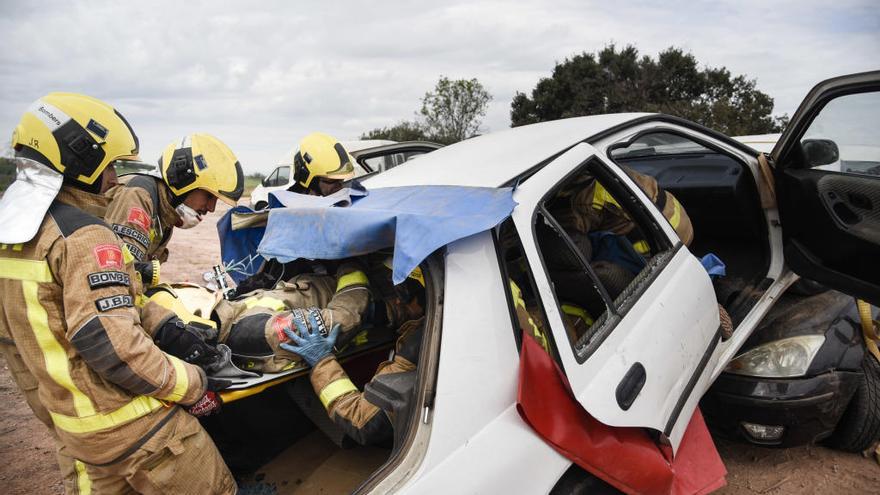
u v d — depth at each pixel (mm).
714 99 29703
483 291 1778
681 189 3633
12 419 3699
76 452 1703
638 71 30484
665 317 2248
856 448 3047
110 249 1662
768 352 2889
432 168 2521
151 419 1732
